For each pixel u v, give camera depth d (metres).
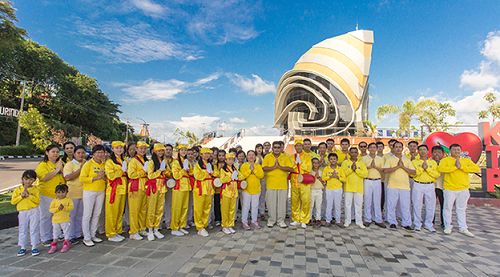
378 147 6.76
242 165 6.20
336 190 6.37
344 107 37.00
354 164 6.36
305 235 5.59
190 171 5.79
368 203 6.47
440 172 6.14
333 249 4.82
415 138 22.84
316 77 39.09
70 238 4.95
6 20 17.12
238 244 5.02
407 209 6.23
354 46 38.88
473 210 8.14
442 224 6.42
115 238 5.08
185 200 5.71
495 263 4.32
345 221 6.34
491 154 9.17
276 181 6.24
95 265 4.02
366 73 37.88
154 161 5.46
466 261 4.39
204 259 4.30
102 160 5.11
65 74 37.22
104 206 5.39
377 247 4.96
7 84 30.77
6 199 7.76
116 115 46.56
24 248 4.38
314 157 6.65
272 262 4.22
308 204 6.24
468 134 9.45
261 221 6.73
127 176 5.27
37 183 4.57
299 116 40.97
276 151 6.29
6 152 23.70
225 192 5.73
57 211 4.52
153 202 5.30
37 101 33.91
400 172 6.31
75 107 35.88
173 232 5.55
